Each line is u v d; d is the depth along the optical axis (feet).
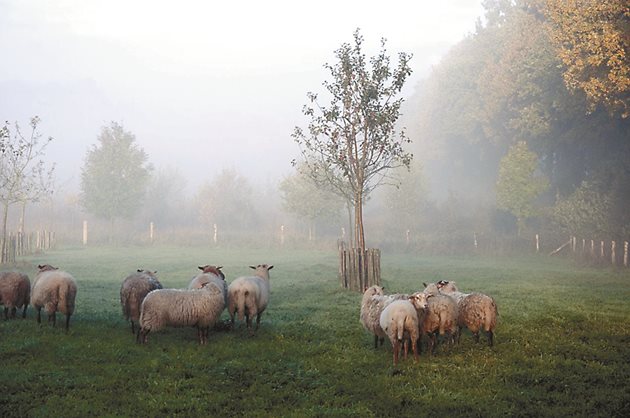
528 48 183.21
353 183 81.05
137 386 33.78
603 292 79.92
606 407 31.22
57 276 46.50
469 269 116.26
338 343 45.44
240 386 34.45
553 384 35.27
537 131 178.91
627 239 130.62
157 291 42.22
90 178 179.83
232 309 47.85
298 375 36.60
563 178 205.36
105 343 42.47
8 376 34.30
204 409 30.19
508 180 161.07
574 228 147.95
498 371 37.63
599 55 115.85
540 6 189.06
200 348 42.24
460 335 46.44
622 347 44.65
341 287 80.02
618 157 171.12
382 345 44.80
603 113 165.99
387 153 80.64
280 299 71.36
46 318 51.98
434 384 34.81
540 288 83.97
